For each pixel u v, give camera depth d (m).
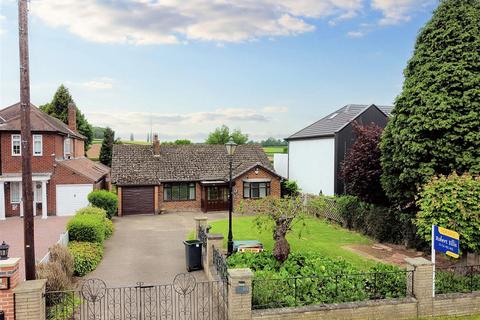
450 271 10.90
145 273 14.05
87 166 33.22
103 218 19.56
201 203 31.75
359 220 21.44
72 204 26.66
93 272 14.15
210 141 66.06
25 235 9.77
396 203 18.47
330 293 9.55
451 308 9.67
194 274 13.88
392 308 9.33
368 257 16.17
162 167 31.97
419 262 9.63
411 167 16.53
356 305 9.14
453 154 15.41
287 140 34.78
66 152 30.67
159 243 19.45
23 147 9.84
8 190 25.45
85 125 54.62
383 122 28.23
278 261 12.62
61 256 12.16
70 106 37.31
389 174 18.14
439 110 15.52
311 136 30.17
